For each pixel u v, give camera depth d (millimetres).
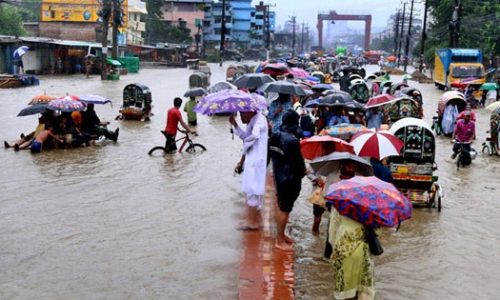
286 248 8266
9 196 11016
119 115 22672
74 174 12984
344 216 6371
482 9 58219
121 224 9453
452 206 11438
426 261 8422
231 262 7879
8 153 15328
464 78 41969
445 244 9172
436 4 68750
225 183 12383
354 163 7652
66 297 6766
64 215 9883
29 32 76750
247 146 8836
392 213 6129
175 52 87000
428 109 30953
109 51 61031
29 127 19812
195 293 6941
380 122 15805
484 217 10711
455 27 52125
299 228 9578
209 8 110312
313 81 25797
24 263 7742
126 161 14578
